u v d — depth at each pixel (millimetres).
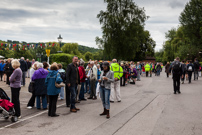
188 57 52844
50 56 21234
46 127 5633
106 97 6656
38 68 7766
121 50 43531
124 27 43250
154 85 16156
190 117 6555
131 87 14867
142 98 10102
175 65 11367
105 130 5336
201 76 26078
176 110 7500
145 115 6828
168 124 5824
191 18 47062
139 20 43438
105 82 6719
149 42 62219
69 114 7078
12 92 6473
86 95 11336
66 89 8312
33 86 7859
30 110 7688
